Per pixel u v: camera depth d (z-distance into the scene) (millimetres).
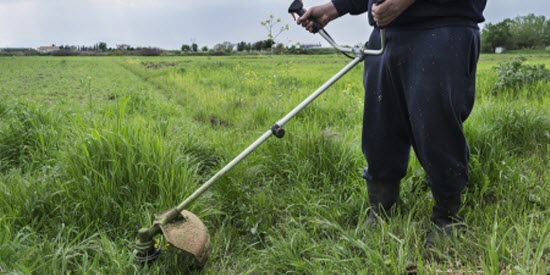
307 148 3469
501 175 3078
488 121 4016
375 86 2367
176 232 2145
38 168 3498
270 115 5531
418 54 2078
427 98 2062
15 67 25391
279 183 3271
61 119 4605
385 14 1997
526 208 2740
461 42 2045
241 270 2367
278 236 2609
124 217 2695
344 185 3100
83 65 29719
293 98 6441
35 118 4289
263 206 2885
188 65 23750
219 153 3807
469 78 2176
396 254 2186
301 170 3297
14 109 4852
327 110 5777
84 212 2662
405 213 2727
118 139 2986
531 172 3240
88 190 2740
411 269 2051
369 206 2758
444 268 2033
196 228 2197
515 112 4023
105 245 2350
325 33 2412
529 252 1877
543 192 2898
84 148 2926
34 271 2092
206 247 2182
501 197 2932
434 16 2041
